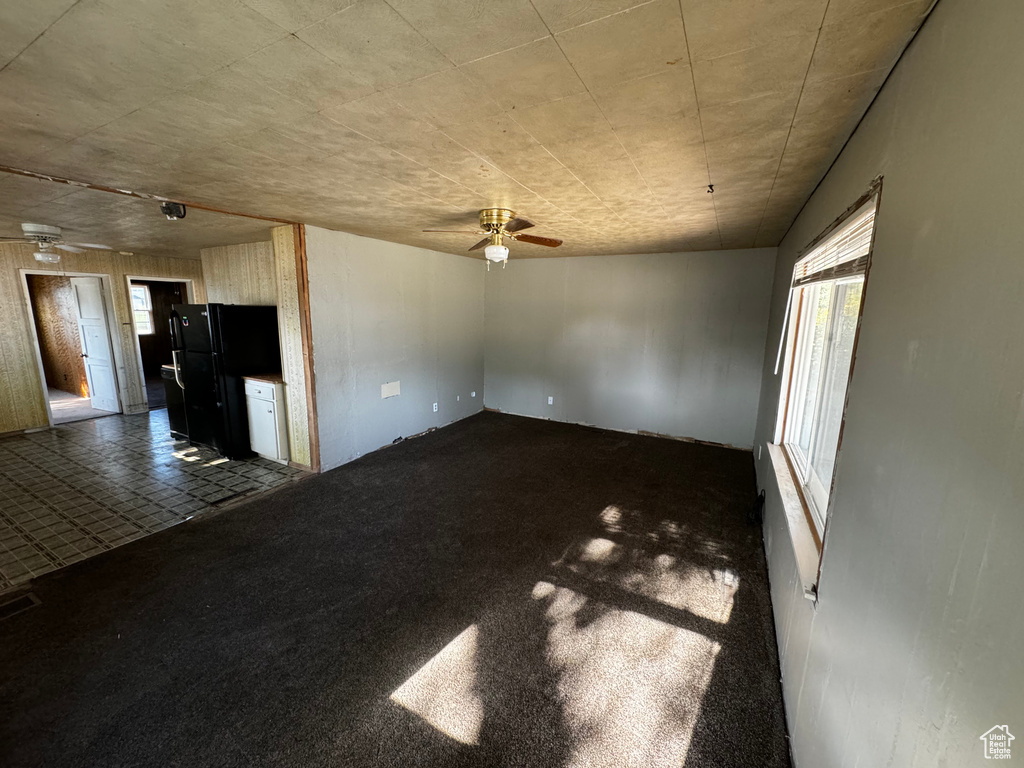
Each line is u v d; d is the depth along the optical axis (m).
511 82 1.32
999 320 0.63
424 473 4.16
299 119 1.59
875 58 1.16
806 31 1.05
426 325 5.30
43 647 1.99
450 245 4.80
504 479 4.04
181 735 1.60
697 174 2.18
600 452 4.81
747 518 3.33
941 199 0.86
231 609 2.27
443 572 2.62
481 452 4.77
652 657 2.00
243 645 2.03
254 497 3.58
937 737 0.69
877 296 1.21
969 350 0.71
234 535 3.00
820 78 1.27
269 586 2.46
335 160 2.03
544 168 2.12
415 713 1.71
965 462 0.69
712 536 3.07
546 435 5.43
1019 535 0.54
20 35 1.08
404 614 2.26
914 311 0.95
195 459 4.41
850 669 1.10
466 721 1.68
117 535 2.96
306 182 2.38
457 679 1.87
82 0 0.94
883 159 1.26
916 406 0.89
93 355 6.11
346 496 3.64
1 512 3.27
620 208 2.90
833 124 1.58
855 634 1.10
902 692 0.82
